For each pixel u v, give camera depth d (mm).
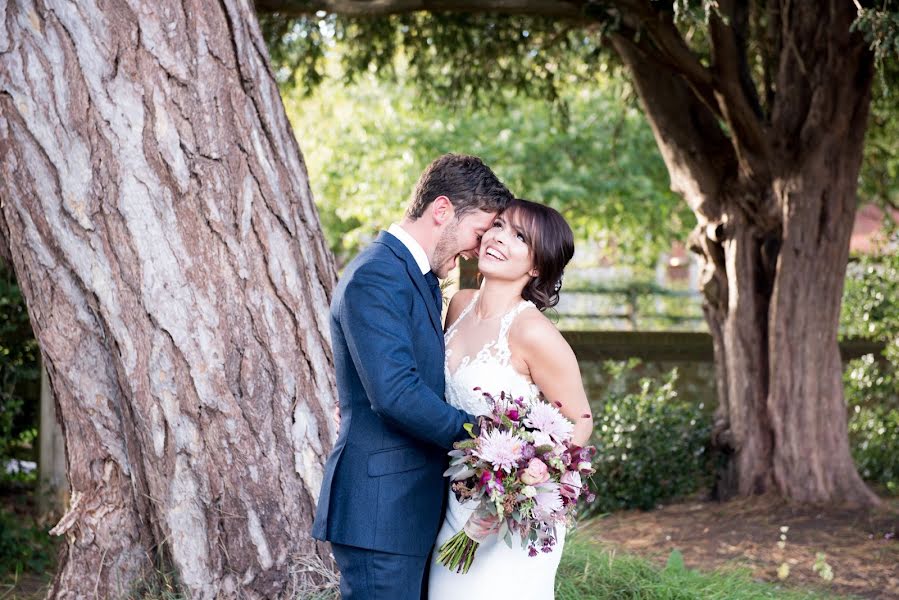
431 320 2613
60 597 3309
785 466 6918
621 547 5586
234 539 3273
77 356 3277
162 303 3219
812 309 6887
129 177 3207
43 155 3203
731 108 6559
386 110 13789
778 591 4398
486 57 8523
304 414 3393
